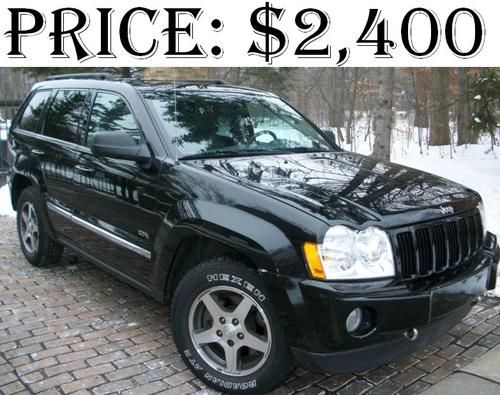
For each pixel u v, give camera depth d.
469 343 3.99
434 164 12.21
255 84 14.07
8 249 6.33
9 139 5.94
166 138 3.83
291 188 3.21
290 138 4.54
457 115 19.22
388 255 2.91
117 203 4.05
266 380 3.10
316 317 2.80
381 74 9.05
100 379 3.45
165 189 3.60
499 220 7.17
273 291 2.92
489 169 11.25
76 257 5.87
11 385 3.36
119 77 4.80
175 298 3.45
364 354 2.88
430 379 3.50
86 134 4.60
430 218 3.12
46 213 5.21
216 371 3.31
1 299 4.79
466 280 3.17
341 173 3.67
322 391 3.35
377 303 2.79
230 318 3.24
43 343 3.95
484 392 3.31
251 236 3.01
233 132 4.23
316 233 2.84
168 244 3.51
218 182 3.33
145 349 3.88
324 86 26.17
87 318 4.41
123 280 4.16
